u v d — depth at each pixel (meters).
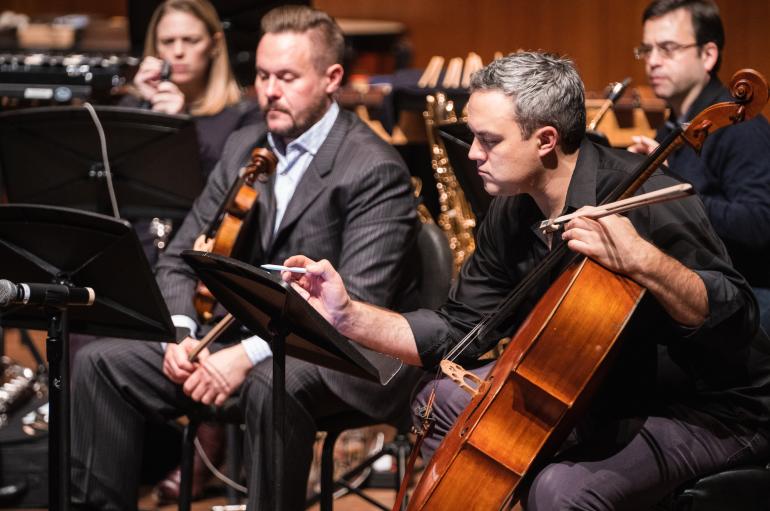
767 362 4.96
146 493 8.02
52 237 5.29
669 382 5.00
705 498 4.88
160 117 7.04
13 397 8.09
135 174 7.33
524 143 4.97
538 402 4.63
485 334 5.23
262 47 6.56
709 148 7.11
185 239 6.91
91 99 8.74
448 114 8.73
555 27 14.69
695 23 7.40
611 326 4.56
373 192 6.38
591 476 4.72
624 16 14.39
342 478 7.06
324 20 6.62
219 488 8.06
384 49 14.40
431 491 4.66
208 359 6.12
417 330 5.43
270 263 6.61
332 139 6.59
